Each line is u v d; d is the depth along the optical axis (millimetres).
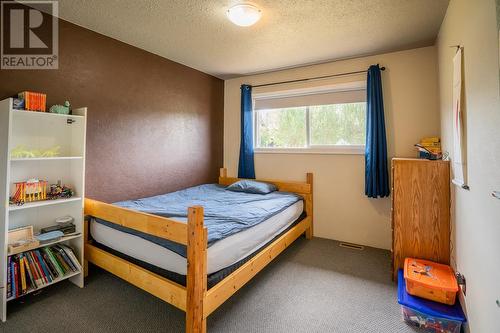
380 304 1989
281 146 3824
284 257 2830
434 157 2381
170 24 2352
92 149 2496
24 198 1943
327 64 3359
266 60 3287
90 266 2469
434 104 2809
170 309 1901
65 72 2295
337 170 3363
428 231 2221
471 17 1439
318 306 1958
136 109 2887
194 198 2871
